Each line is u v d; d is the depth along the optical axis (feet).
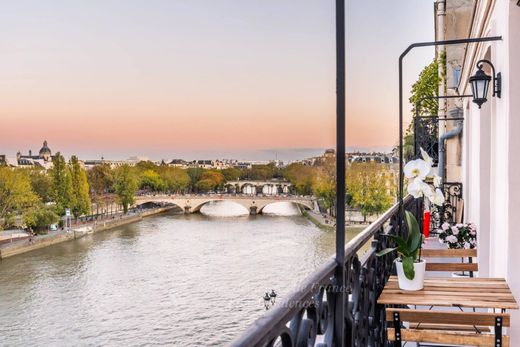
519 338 9.29
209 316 93.81
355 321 7.43
